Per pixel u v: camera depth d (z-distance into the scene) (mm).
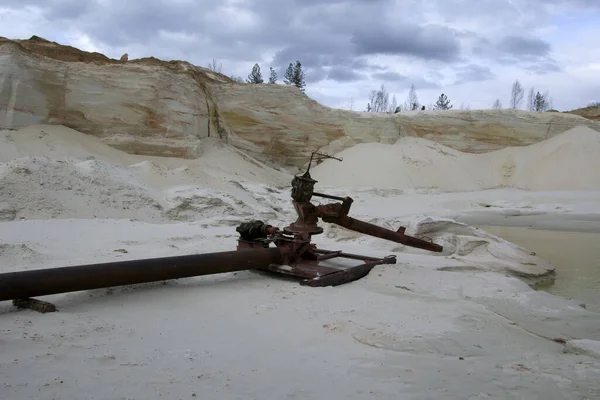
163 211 19688
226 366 4164
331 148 53812
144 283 7250
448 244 13000
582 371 4434
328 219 9070
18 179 16891
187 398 3486
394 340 4992
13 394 3365
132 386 3637
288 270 7992
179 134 39250
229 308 6156
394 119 55688
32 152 28641
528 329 6023
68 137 32781
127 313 5746
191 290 7098
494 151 55656
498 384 4055
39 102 33000
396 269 8797
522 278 11336
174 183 23812
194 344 4707
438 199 40750
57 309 5812
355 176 47906
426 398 3695
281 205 29781
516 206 37469
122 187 19672
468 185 48625
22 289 5512
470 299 7324
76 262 8281
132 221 15070
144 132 37562
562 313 6918
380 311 6219
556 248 17875
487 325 5836
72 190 17891
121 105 36500
